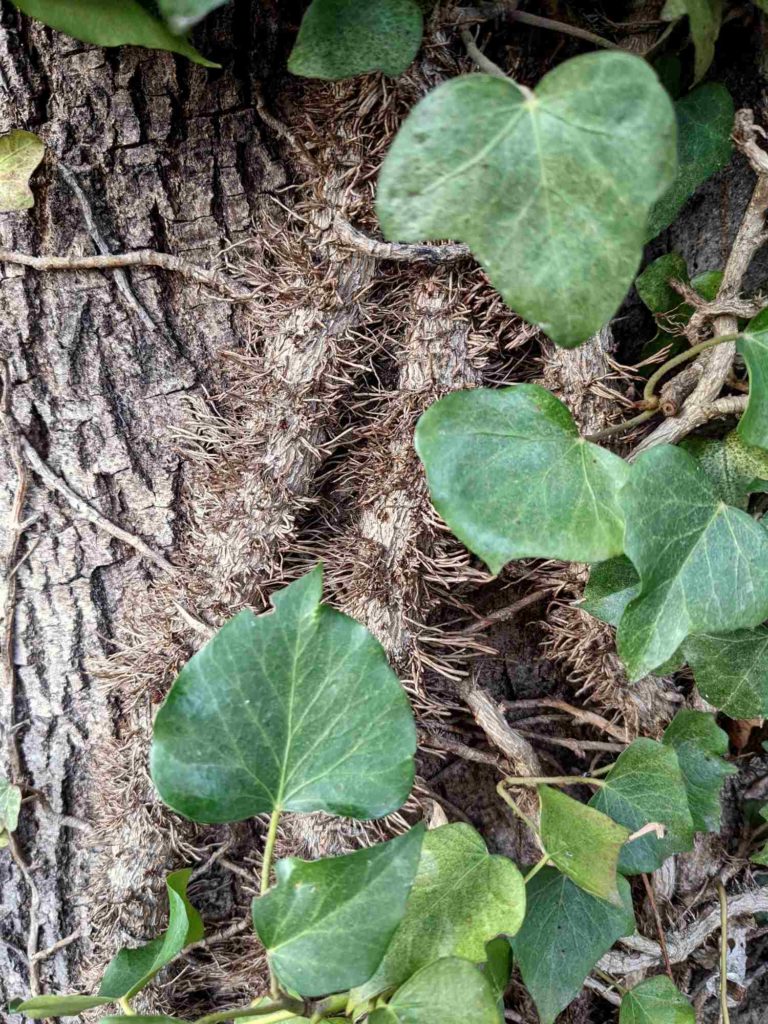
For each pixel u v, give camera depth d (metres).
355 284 0.30
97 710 0.34
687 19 0.26
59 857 0.35
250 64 0.29
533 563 0.32
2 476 0.33
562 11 0.27
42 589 0.34
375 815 0.24
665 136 0.19
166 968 0.33
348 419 0.32
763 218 0.27
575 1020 0.36
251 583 0.31
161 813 0.32
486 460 0.24
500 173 0.20
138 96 0.29
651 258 0.31
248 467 0.31
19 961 0.36
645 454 0.25
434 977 0.23
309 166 0.30
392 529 0.30
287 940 0.22
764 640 0.29
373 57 0.24
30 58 0.29
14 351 0.32
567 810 0.27
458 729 0.35
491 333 0.30
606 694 0.33
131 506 0.33
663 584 0.25
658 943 0.33
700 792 0.31
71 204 0.30
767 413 0.25
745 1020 0.38
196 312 0.32
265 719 0.24
